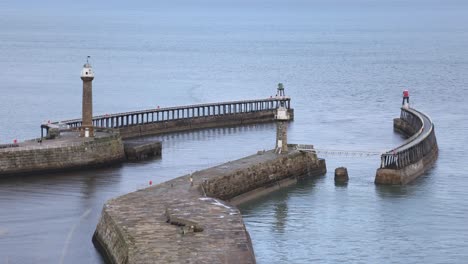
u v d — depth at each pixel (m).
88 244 89.50
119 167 131.62
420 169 128.62
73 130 140.12
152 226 84.38
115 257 80.62
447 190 117.81
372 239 95.06
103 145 131.12
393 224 100.94
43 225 96.50
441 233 97.50
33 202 107.00
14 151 120.88
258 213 106.06
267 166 119.00
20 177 121.38
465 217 104.12
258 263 86.44
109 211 90.62
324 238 95.25
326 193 116.50
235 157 141.75
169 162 136.75
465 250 91.62
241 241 79.62
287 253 89.88
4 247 88.31
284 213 105.94
